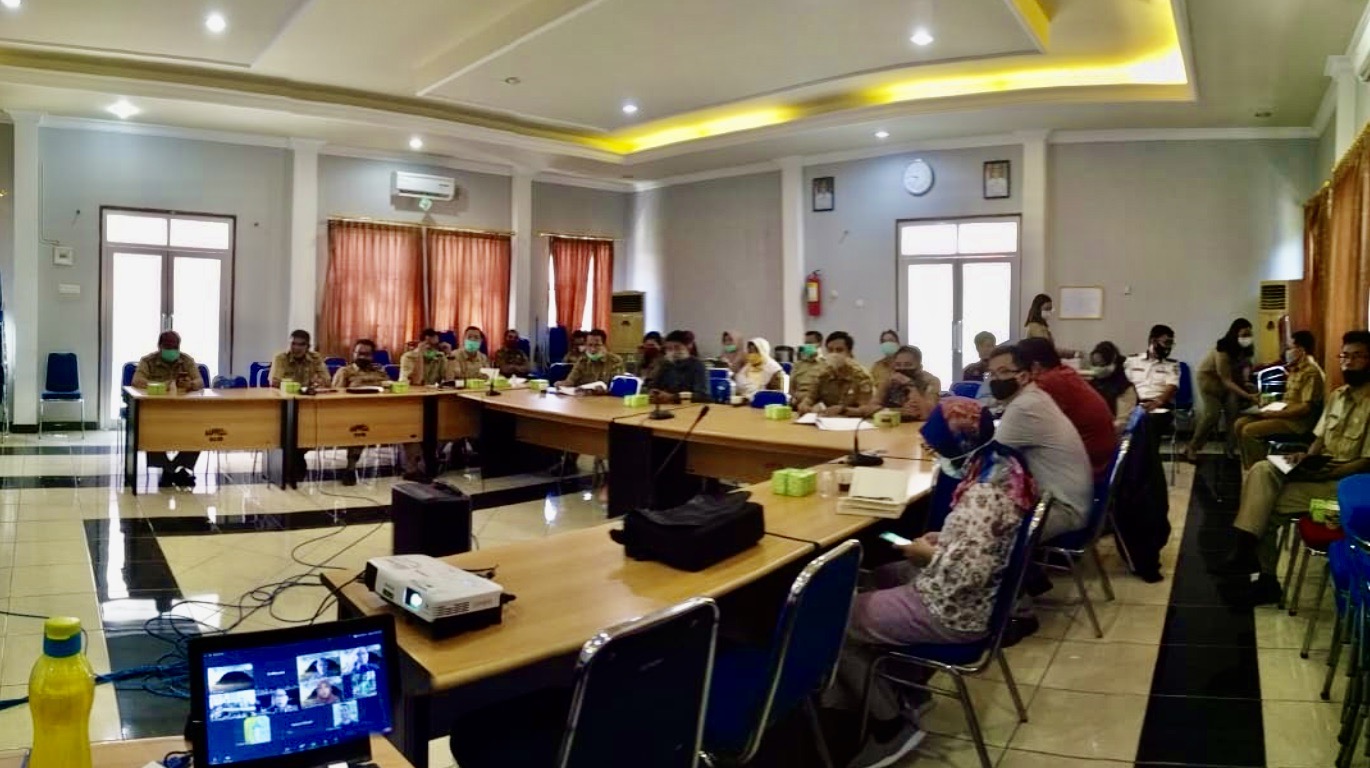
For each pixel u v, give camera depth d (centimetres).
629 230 1177
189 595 373
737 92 787
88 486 599
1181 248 821
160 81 737
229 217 898
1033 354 367
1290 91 682
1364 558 236
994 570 219
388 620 130
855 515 269
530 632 168
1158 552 411
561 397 646
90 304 846
